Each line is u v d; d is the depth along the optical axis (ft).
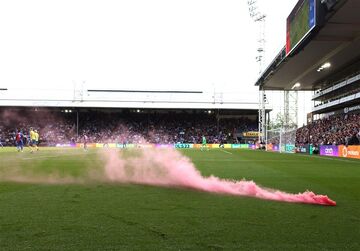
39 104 206.18
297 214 20.70
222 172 46.62
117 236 15.99
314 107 182.09
